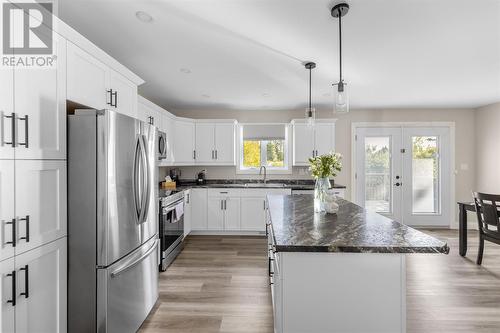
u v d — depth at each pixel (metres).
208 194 4.61
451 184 5.17
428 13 1.90
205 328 2.00
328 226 1.61
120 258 1.75
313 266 1.32
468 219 5.12
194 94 4.13
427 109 5.19
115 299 1.70
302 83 3.54
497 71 3.09
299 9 1.85
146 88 3.81
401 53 2.59
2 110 1.18
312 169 2.15
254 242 4.21
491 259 3.43
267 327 2.01
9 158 1.21
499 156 4.60
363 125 5.25
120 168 1.74
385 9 1.85
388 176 5.27
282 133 5.18
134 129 1.90
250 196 4.60
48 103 1.46
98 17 1.96
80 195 1.62
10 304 1.21
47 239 1.44
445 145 5.18
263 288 2.62
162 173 4.85
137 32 2.18
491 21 1.99
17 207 1.25
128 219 1.83
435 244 1.22
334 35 2.22
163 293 2.52
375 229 1.54
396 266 1.32
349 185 5.28
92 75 1.89
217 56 2.67
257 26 2.08
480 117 5.00
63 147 1.58
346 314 1.32
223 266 3.19
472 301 2.39
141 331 1.96
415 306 2.31
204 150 4.95
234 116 5.27
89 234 1.61
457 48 2.47
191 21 2.01
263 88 3.79
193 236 4.60
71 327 1.62
